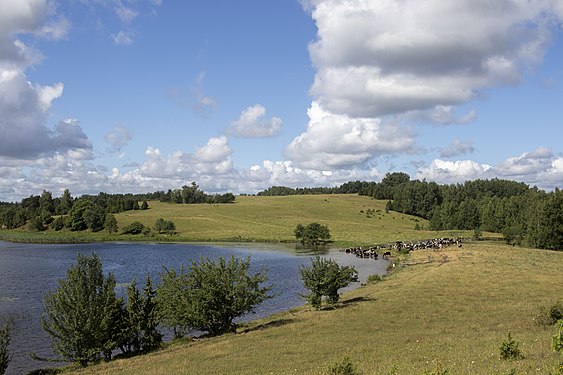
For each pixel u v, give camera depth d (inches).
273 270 3496.6
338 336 1339.8
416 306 1727.4
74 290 1427.2
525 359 806.5
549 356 807.7
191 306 1621.6
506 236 4995.1
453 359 877.2
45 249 5251.0
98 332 1412.4
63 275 3198.8
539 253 3722.9
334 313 1732.3
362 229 7253.9
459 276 2463.1
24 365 1455.5
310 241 5816.9
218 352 1286.9
